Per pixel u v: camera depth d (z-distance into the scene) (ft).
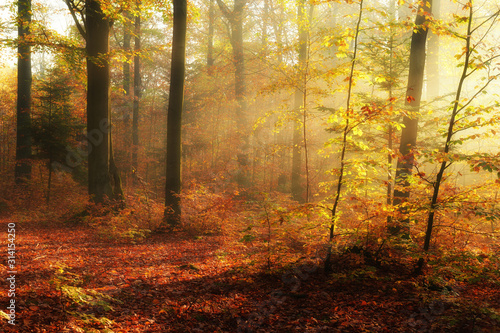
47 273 21.02
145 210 42.73
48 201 60.85
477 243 25.03
